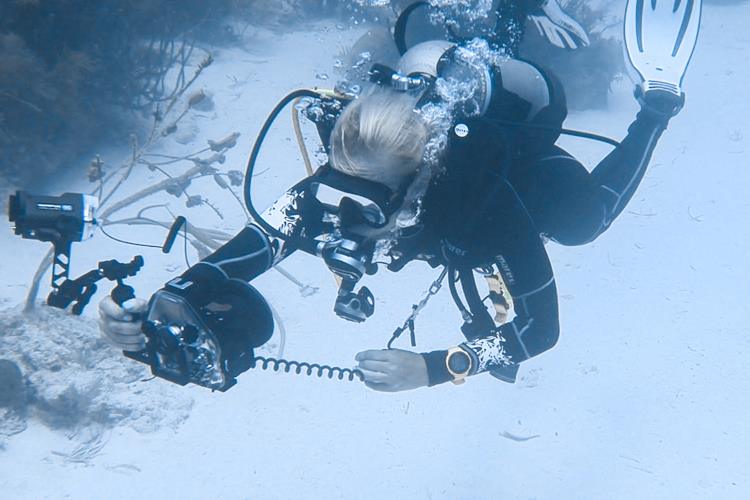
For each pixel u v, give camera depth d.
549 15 3.19
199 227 6.41
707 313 6.04
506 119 2.12
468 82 2.04
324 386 5.02
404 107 1.70
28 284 5.53
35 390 4.37
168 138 7.73
